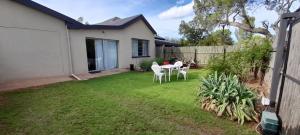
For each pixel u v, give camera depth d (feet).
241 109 12.00
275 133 9.65
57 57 26.99
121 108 14.25
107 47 35.78
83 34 30.48
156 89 20.75
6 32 21.58
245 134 10.32
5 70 21.81
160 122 11.72
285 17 10.50
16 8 22.22
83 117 12.37
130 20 39.29
